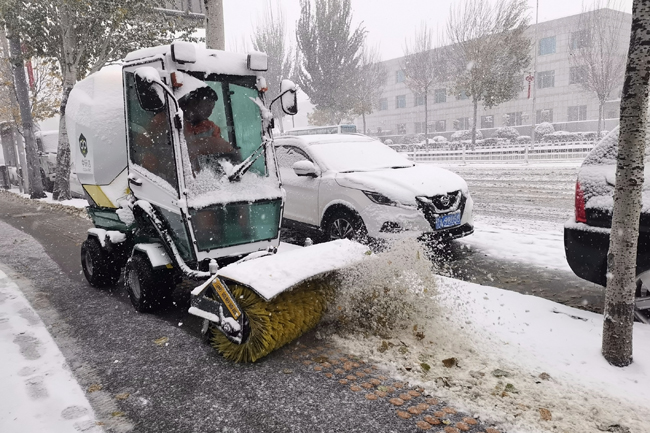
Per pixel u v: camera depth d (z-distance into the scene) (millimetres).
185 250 4480
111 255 5836
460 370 3410
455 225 6453
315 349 3865
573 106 39344
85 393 3348
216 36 8789
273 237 4914
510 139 36531
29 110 17250
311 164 7016
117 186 5387
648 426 2707
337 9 32812
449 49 34281
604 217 3963
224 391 3295
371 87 40281
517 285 5348
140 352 3996
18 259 7777
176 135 4238
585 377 3234
